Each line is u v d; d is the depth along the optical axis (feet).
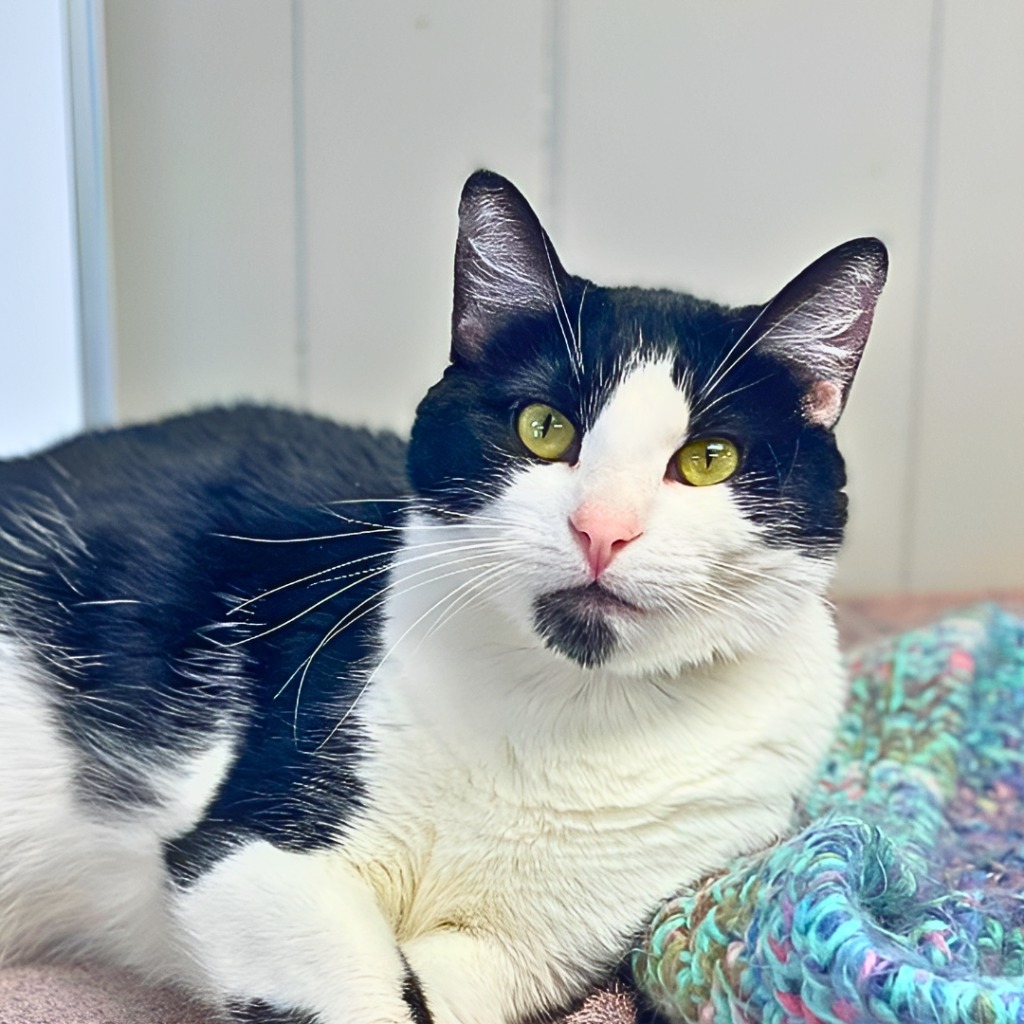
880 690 4.05
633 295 2.88
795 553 2.73
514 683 2.76
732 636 2.71
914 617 5.36
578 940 2.86
